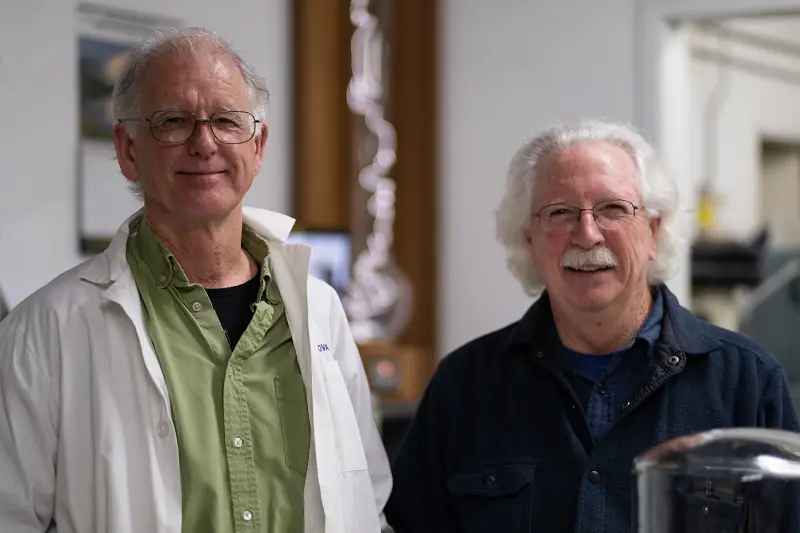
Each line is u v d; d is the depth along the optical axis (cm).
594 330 223
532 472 223
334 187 468
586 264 219
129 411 192
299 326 210
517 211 237
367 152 481
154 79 197
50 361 192
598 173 221
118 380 193
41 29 359
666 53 461
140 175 202
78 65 370
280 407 205
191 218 198
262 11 439
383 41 488
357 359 229
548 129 236
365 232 481
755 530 158
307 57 452
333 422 211
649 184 227
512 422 230
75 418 191
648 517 162
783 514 158
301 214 451
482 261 489
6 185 350
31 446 189
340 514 204
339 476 208
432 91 489
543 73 478
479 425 233
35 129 358
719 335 227
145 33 391
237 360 203
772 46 900
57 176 364
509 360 236
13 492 186
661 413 219
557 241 222
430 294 490
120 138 204
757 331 820
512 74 484
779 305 822
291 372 208
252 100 204
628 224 220
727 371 222
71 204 368
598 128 232
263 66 441
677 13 454
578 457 220
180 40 200
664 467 161
